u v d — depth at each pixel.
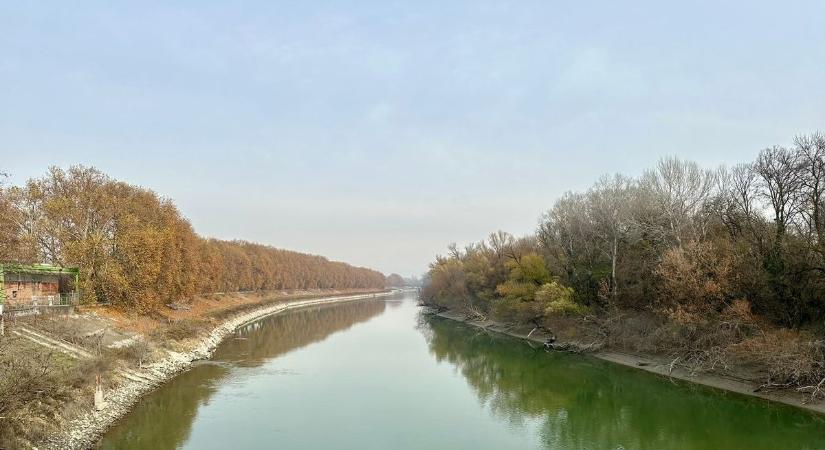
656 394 41.59
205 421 33.56
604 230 62.91
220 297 110.69
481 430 33.19
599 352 58.81
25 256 50.50
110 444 27.91
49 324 40.16
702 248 45.38
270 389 42.69
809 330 39.06
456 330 92.62
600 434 32.34
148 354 45.53
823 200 42.38
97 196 58.75
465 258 119.25
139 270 57.22
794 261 40.53
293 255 186.50
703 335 43.88
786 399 36.16
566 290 64.62
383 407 38.38
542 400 41.00
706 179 56.28
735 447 29.25
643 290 57.00
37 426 24.50
